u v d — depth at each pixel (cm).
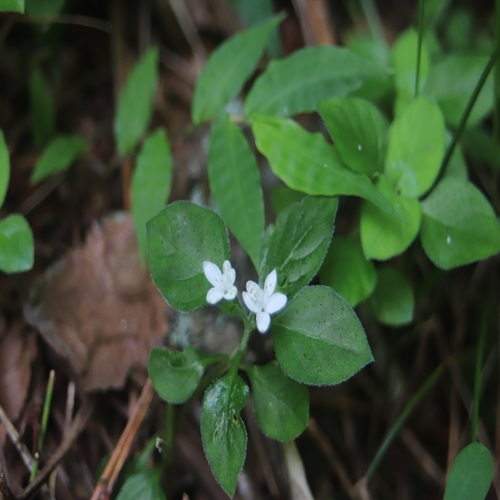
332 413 50
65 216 51
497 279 52
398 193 44
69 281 48
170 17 54
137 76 49
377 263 49
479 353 47
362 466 50
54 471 46
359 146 44
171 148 51
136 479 44
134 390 47
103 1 53
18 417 46
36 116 51
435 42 51
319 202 43
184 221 42
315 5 53
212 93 47
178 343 48
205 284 42
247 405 48
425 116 44
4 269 44
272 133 45
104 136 53
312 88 46
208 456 41
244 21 53
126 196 50
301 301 41
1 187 45
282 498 47
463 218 44
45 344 48
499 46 45
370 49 52
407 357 52
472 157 51
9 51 52
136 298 48
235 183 45
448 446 50
